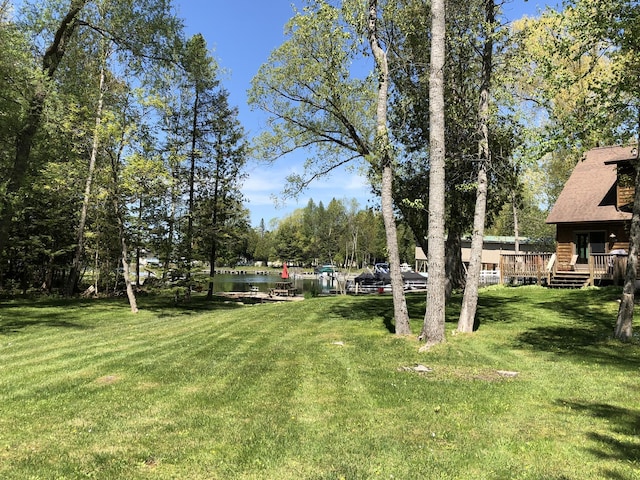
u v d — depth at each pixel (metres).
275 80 13.97
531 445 4.48
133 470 4.01
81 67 19.22
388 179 11.41
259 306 19.47
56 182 17.02
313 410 5.58
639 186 10.24
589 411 5.50
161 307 20.88
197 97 23.50
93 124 16.50
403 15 13.18
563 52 10.03
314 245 92.06
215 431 4.90
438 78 9.92
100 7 17.48
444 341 9.80
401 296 11.18
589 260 20.30
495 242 45.41
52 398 6.16
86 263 30.38
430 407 5.68
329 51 12.84
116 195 17.41
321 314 15.31
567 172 30.97
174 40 18.86
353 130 14.36
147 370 7.76
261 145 14.97
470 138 13.23
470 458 4.20
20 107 14.91
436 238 9.86
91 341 10.98
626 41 9.05
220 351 9.45
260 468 4.04
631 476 3.83
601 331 11.14
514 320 13.06
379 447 4.45
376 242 73.94
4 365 8.32
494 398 6.04
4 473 3.95
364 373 7.46
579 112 9.66
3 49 14.35
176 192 20.86
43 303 20.78
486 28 10.99
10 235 24.33
